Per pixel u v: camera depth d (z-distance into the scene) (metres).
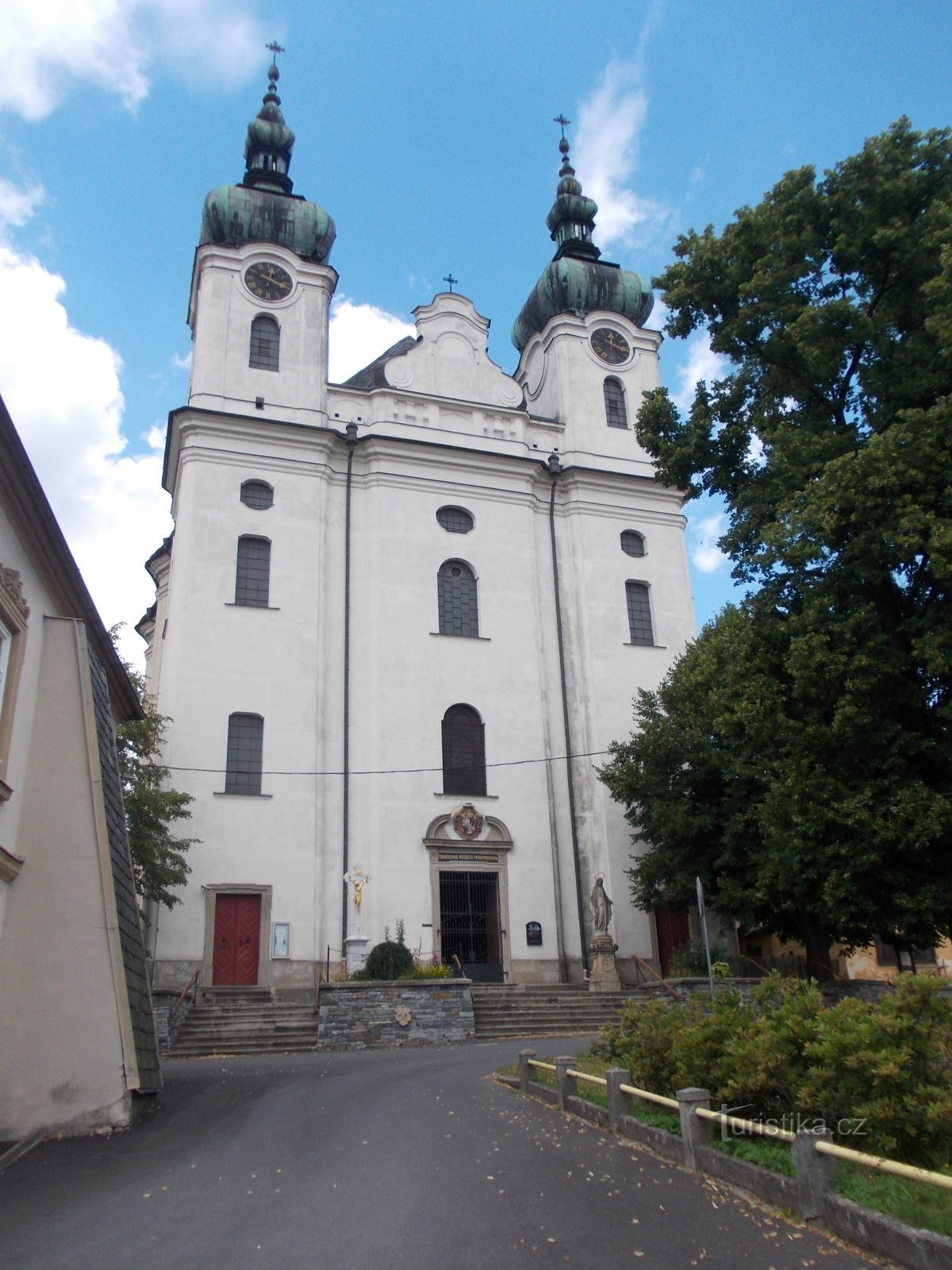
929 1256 6.04
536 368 41.06
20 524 11.90
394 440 34.50
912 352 16.39
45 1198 8.59
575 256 43.12
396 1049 22.52
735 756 26.14
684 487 19.89
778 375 18.33
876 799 15.55
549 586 35.81
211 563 31.31
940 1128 7.62
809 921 25.91
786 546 15.62
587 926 31.72
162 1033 21.84
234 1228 7.51
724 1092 9.16
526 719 33.34
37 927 12.11
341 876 29.70
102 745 13.84
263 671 30.73
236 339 34.28
